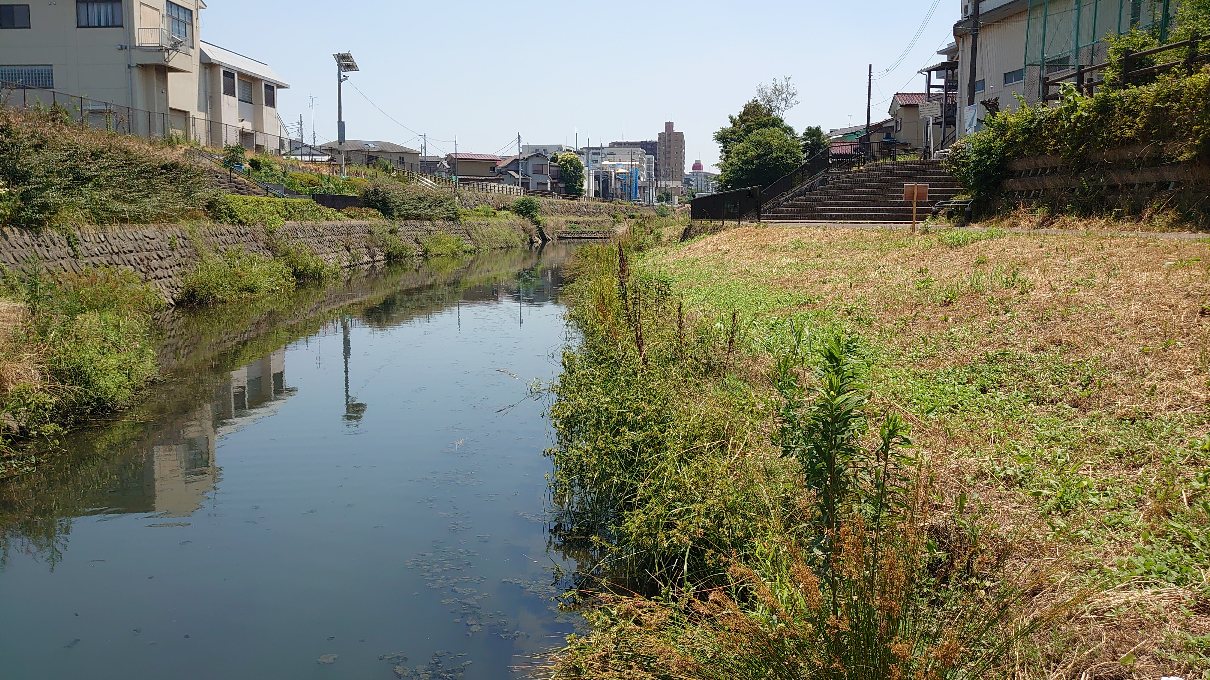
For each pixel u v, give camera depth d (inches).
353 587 231.0
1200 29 566.9
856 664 122.6
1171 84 473.7
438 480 315.6
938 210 781.3
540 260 1588.3
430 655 196.9
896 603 124.0
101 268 624.4
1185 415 218.7
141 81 1278.3
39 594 228.1
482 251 1815.9
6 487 310.5
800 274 526.3
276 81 1827.0
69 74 1253.1
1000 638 138.3
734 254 700.7
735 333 369.4
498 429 385.4
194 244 818.2
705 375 316.8
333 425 393.4
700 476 215.6
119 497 301.3
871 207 875.4
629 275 593.0
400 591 228.5
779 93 2261.3
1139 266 356.2
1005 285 373.1
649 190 5349.4
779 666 130.0
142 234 718.5
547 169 3491.6
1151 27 662.5
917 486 155.9
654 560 218.5
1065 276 363.9
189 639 204.5
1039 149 605.6
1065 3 828.0
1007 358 286.8
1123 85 555.2
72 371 391.2
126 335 461.7
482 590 228.1
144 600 224.7
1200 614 142.8
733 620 139.7
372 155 2571.4
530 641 202.4
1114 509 181.3
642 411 261.7
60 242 584.1
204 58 1513.3
